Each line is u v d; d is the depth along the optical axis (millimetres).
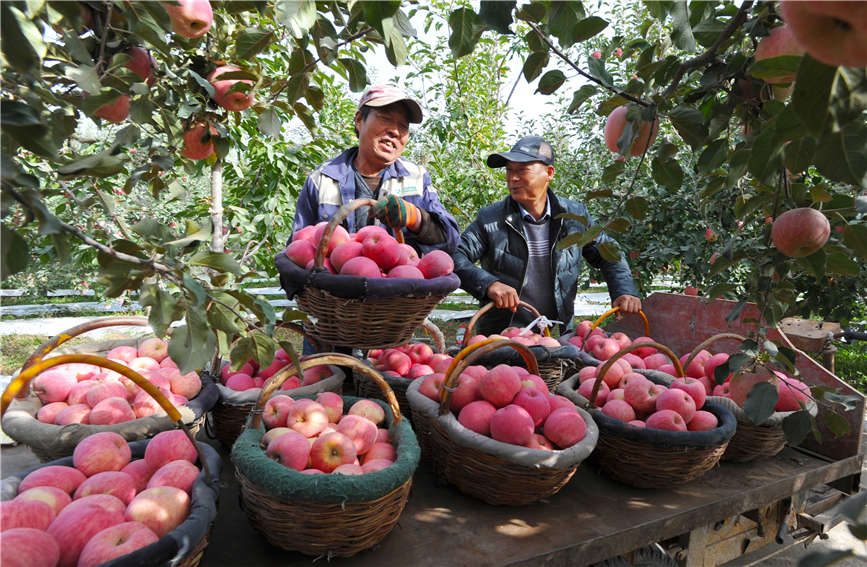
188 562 1105
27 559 977
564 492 1725
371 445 1525
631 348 1884
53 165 1147
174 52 1587
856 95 562
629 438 1693
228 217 4473
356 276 1579
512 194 3023
